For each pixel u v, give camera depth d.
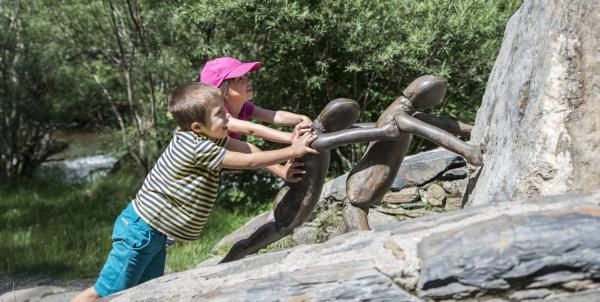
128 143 9.61
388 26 6.63
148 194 2.97
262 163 2.84
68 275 5.69
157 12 8.05
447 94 7.12
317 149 2.89
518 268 2.13
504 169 3.06
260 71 7.36
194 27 7.90
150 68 7.93
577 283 2.09
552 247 2.12
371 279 2.29
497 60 3.83
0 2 10.16
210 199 2.94
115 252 3.02
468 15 6.36
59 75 10.25
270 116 3.41
